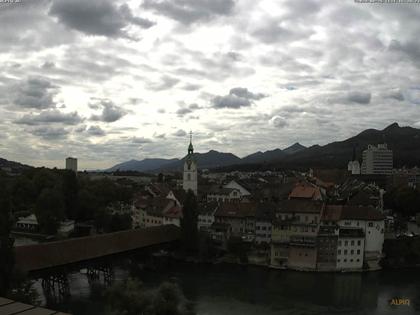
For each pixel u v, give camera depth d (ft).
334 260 431.02
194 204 481.87
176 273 416.26
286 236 449.06
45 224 602.03
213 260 467.11
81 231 616.39
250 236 494.59
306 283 383.45
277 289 361.92
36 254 335.88
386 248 461.78
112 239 409.49
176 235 486.38
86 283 376.48
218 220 529.86
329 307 316.40
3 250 249.55
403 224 536.83
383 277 410.52
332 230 437.99
